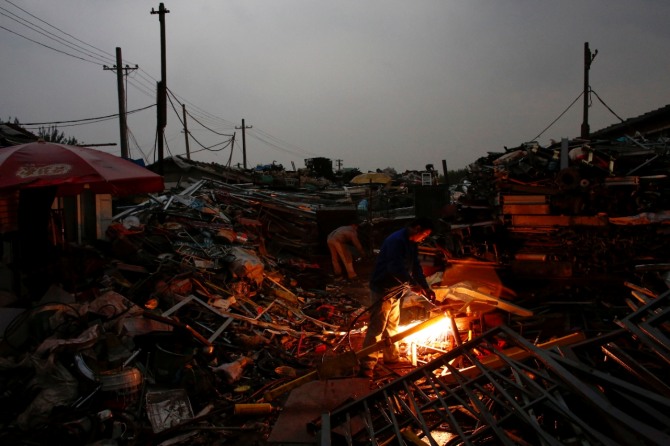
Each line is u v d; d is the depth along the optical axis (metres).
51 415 4.36
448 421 4.09
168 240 9.84
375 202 23.77
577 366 3.93
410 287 6.08
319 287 11.66
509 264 7.54
